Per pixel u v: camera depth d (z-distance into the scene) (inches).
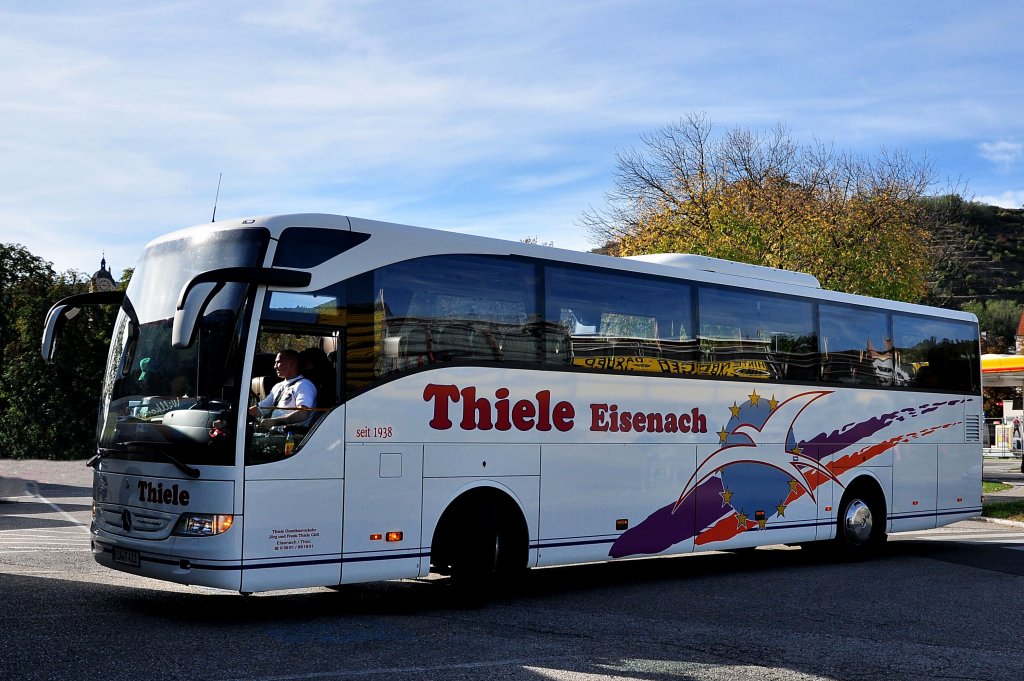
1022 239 6215.6
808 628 369.1
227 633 327.9
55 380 1497.3
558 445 429.4
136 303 374.9
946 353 645.9
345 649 310.0
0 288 1630.2
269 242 348.8
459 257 400.2
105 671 271.3
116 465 361.7
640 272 472.4
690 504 485.1
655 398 471.8
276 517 340.2
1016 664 318.7
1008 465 1663.4
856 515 575.5
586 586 468.4
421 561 378.0
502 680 277.4
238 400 335.6
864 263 1386.6
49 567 458.0
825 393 560.4
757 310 528.1
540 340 426.0
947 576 511.8
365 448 364.5
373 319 370.6
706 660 311.7
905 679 296.2
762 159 1556.3
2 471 1194.0
